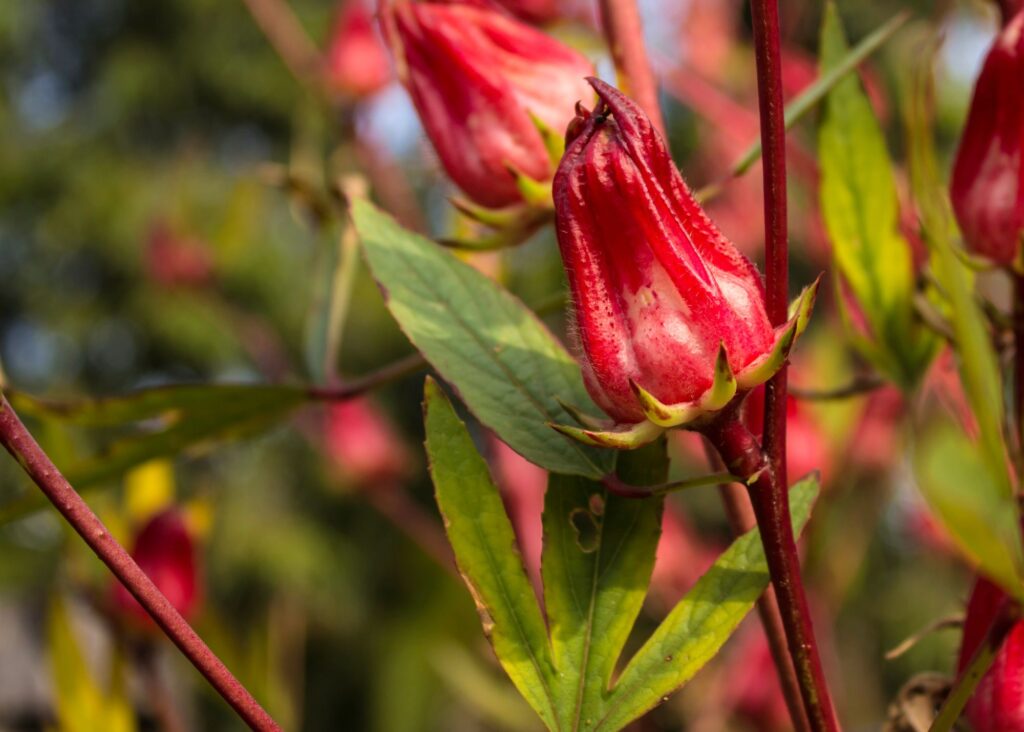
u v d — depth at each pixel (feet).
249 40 12.71
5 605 3.68
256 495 9.85
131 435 1.42
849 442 2.06
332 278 1.57
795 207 2.24
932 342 1.32
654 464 1.09
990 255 1.19
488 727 3.50
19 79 13.15
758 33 0.98
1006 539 0.94
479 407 1.10
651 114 1.25
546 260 2.42
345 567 9.41
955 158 1.21
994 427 0.94
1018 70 1.17
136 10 12.76
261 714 0.99
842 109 1.32
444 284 1.15
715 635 1.05
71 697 1.75
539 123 1.21
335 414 2.76
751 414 1.07
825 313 2.37
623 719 1.05
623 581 1.08
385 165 2.51
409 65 1.24
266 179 1.75
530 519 2.00
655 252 0.98
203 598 1.81
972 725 1.10
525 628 1.07
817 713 1.00
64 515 0.98
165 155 12.38
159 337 11.48
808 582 1.77
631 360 0.99
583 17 1.93
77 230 11.90
